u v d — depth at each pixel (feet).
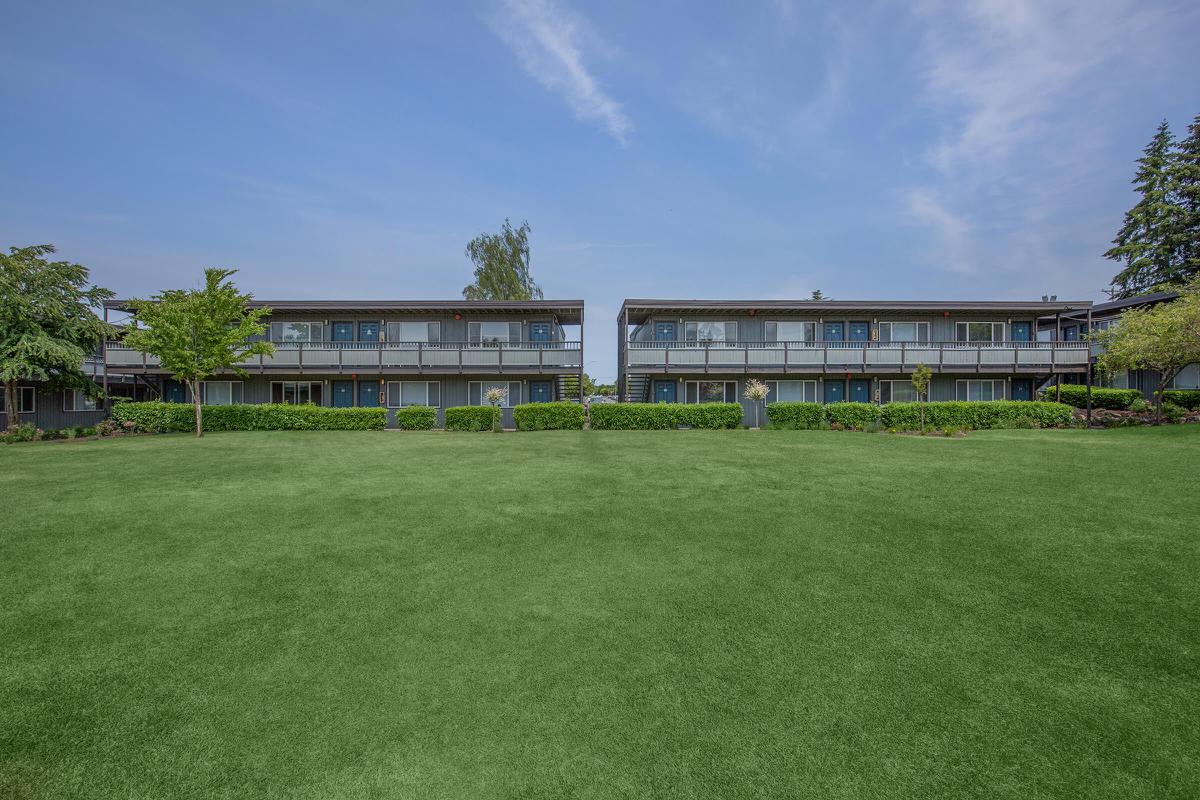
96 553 19.75
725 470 35.55
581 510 25.55
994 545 20.27
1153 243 123.44
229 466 37.93
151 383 83.82
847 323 87.25
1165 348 62.95
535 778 9.10
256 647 13.30
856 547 20.25
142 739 10.02
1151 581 16.96
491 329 86.84
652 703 11.09
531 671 12.26
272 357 80.69
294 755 9.62
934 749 9.75
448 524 23.39
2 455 43.83
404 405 85.30
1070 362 81.82
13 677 11.97
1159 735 10.09
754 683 11.78
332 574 17.89
